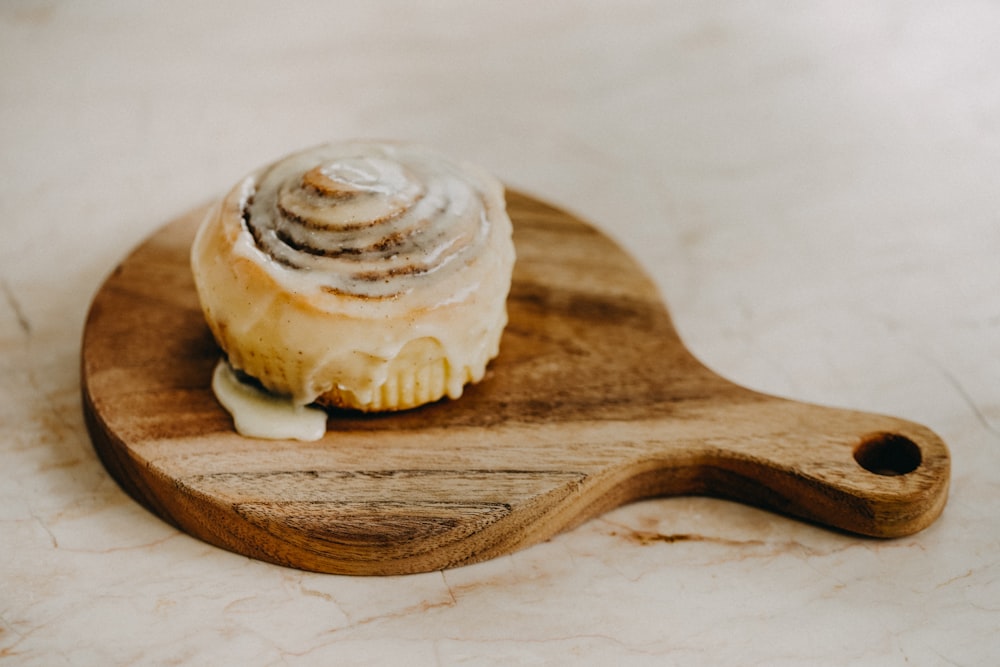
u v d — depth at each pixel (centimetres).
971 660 38
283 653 37
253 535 39
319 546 39
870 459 42
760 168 54
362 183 42
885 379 45
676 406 42
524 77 59
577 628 38
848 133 56
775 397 43
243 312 41
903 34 61
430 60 60
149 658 37
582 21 63
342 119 56
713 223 51
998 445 43
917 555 40
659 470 41
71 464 42
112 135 55
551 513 40
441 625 38
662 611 39
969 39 61
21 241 50
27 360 45
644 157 55
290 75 58
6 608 38
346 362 41
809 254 50
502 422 42
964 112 57
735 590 39
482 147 55
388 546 39
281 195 42
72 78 57
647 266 49
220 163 54
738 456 41
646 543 40
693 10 63
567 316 46
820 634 38
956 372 45
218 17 62
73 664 37
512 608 39
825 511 40
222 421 42
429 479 40
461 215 42
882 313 47
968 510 41
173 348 44
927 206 52
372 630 38
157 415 42
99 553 40
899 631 38
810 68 59
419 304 41
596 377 44
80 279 48
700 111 57
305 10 63
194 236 48
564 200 52
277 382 42
